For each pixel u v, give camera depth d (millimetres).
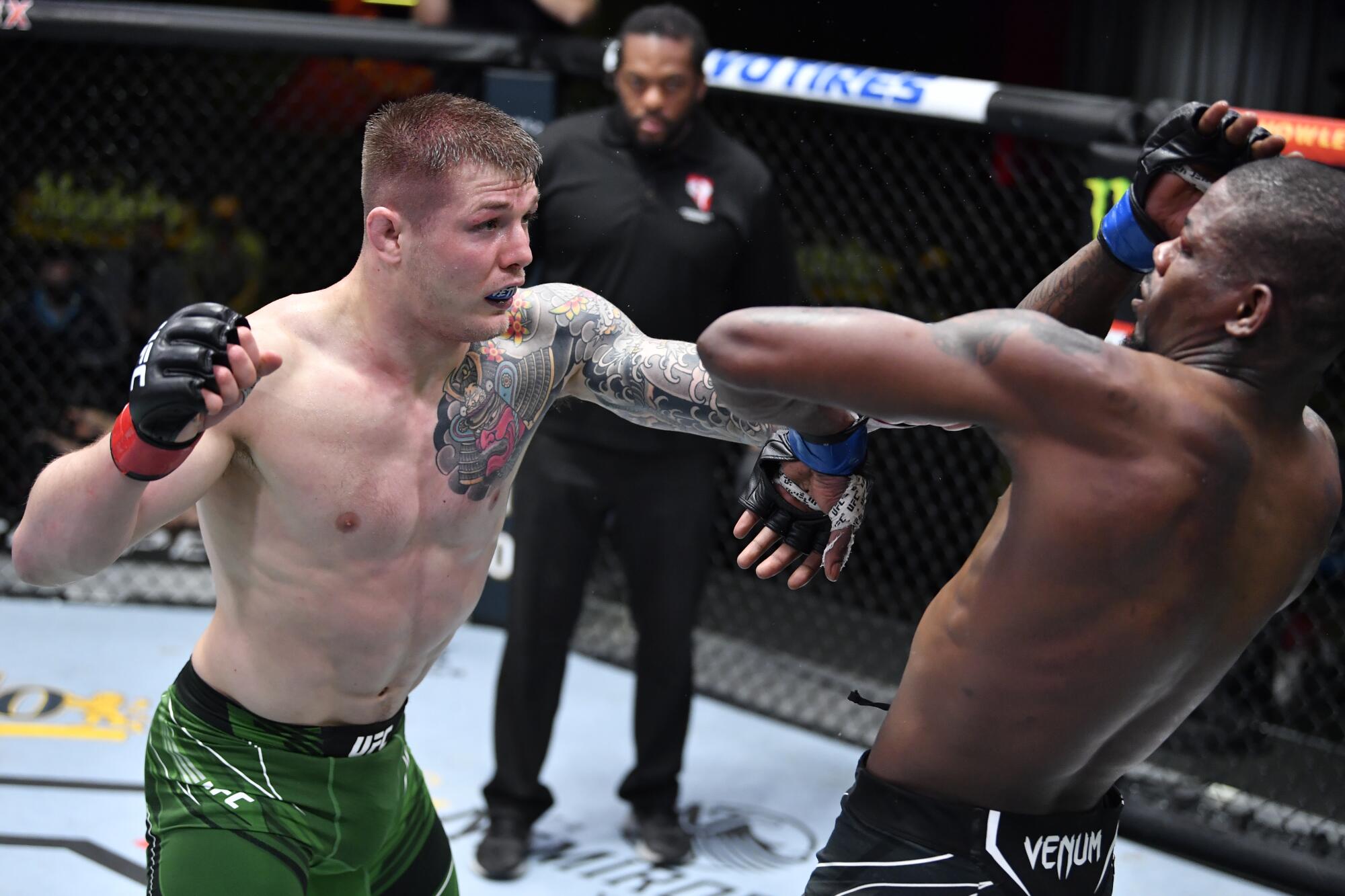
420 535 1935
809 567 1896
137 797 3486
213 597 4988
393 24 4617
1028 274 4207
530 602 3340
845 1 5285
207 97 5359
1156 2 5090
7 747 3715
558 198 3424
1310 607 4000
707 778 3875
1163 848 3615
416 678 2074
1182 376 1532
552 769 3842
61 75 5227
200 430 1625
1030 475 1528
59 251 5172
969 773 1680
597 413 3336
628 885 3246
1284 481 1583
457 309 1830
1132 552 1507
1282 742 3949
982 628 1605
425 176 1771
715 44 5449
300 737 1976
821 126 4766
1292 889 3436
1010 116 3650
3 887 3023
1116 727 1638
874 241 4832
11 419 5141
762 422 1745
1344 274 1482
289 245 5535
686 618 3404
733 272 3449
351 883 2076
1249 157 1733
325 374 1865
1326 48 4910
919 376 1496
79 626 4672
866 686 4496
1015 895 1687
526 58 4574
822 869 1787
